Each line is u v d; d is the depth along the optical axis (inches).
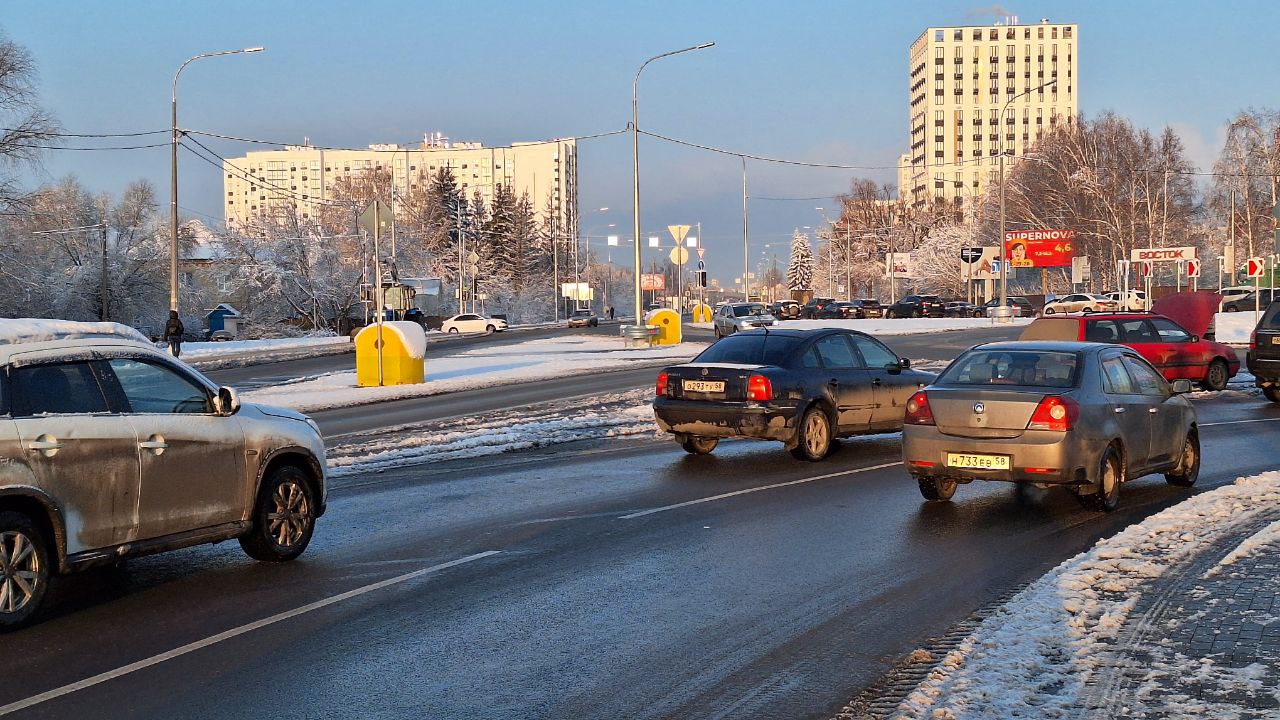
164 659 249.9
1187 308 1348.4
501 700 223.3
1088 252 3580.2
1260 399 869.2
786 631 269.6
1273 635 247.0
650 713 215.2
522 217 5674.2
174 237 1563.7
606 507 440.8
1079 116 3634.4
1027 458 409.4
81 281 3041.3
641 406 842.8
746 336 590.9
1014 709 205.0
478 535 387.9
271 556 345.1
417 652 255.1
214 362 1696.6
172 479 310.0
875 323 2459.4
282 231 3410.4
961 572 329.4
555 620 281.4
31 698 224.1
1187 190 3513.8
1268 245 3257.9
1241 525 373.1
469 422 758.5
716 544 371.2
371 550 365.7
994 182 4298.7
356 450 617.6
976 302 3710.6
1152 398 461.7
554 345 1905.8
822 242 6063.0
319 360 1734.7
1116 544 345.7
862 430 589.3
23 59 2208.4
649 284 5108.3
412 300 3917.3
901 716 203.6
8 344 284.8
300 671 241.6
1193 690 212.7
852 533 388.8
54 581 326.3
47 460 278.8
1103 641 246.5
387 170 4904.0
